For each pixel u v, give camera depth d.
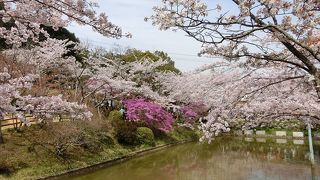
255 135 31.03
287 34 4.20
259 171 16.77
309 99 7.73
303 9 4.60
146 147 22.72
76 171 15.25
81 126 16.48
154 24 4.70
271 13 4.61
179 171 17.38
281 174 15.78
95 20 5.09
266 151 23.33
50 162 14.73
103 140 19.42
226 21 4.45
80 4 4.91
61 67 21.28
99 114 20.20
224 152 23.36
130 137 21.53
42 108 6.08
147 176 16.06
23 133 15.84
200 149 24.73
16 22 6.19
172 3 4.52
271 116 8.10
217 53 5.29
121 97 24.95
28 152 14.62
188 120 30.36
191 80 21.12
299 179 14.53
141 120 24.72
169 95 29.08
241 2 4.39
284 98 7.69
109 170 17.03
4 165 12.85
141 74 28.73
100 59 26.56
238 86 7.46
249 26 4.51
